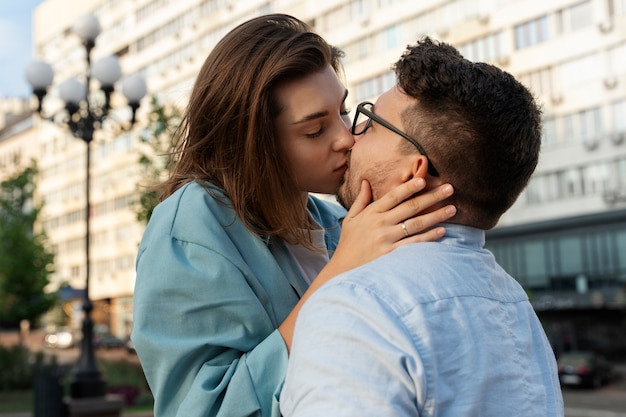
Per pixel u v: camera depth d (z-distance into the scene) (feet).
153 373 4.62
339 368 3.50
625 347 107.14
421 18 106.22
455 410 3.62
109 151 163.12
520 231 106.73
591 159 95.45
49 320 167.63
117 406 34.37
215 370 4.51
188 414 4.37
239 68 5.10
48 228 190.90
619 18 91.30
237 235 5.03
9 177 88.33
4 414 46.24
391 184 4.36
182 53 146.61
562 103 96.53
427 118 4.15
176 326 4.60
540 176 102.58
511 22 99.60
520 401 3.95
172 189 5.44
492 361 3.84
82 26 37.27
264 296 4.83
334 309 3.70
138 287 4.75
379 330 3.58
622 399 69.62
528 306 4.58
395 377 3.48
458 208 4.26
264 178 5.04
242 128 5.08
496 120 4.03
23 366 64.54
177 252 4.73
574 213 99.04
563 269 103.81
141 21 159.12
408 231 4.25
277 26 5.27
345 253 4.35
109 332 161.58
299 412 3.56
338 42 115.14
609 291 98.99
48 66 37.29
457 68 4.09
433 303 3.77
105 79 36.09
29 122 202.18
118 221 161.17
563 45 95.61
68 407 33.60
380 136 4.39
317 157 5.11
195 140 5.33
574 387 80.02
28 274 83.61
